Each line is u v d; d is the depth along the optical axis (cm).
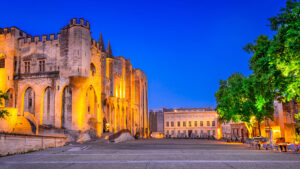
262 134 4709
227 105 3512
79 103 4044
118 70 6197
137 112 7419
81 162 1254
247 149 2419
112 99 5359
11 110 3631
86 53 4234
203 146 3130
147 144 3712
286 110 3838
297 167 1027
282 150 2030
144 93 8212
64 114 4047
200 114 8850
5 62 4472
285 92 1609
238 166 1066
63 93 4116
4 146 1716
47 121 4119
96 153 1809
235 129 6662
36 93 4228
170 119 9075
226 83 3853
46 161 1322
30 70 4375
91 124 4419
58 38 4294
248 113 3206
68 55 4144
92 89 4556
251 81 1938
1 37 4578
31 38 4481
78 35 4153
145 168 1027
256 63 1777
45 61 4309
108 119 5334
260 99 1834
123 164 1159
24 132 3794
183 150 2142
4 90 4375
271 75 1603
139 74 7688
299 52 1376
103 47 5481
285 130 3769
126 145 3331
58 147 2567
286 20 1572
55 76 4172
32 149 2077
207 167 1044
